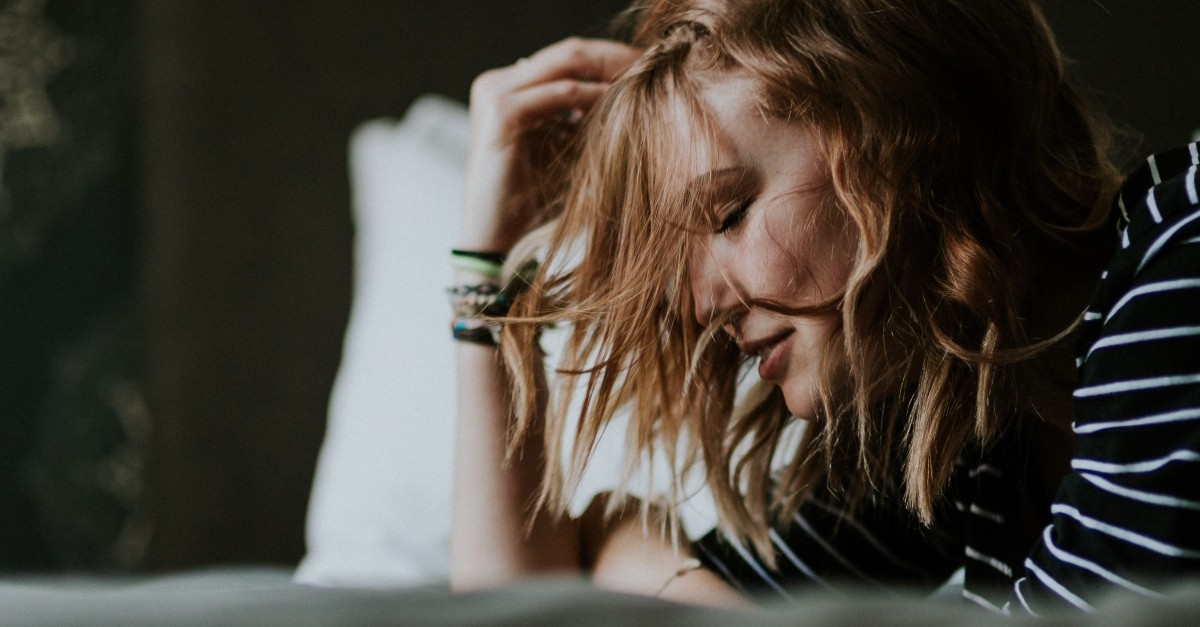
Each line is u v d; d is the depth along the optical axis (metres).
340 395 1.56
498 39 1.87
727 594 0.95
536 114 1.00
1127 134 1.13
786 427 0.97
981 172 0.74
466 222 1.01
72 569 2.14
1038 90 0.77
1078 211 0.78
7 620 0.28
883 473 0.86
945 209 0.73
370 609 0.27
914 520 0.94
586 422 0.88
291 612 0.27
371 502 1.35
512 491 0.96
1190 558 0.56
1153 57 1.59
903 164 0.72
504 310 0.98
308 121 1.91
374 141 1.79
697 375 0.87
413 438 1.39
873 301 0.73
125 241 2.10
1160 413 0.59
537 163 1.01
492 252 1.00
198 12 1.91
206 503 1.94
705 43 0.76
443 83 1.89
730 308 0.74
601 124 0.81
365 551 1.30
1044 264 0.77
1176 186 0.63
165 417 1.97
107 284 2.11
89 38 2.07
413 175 1.66
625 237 0.78
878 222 0.70
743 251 0.73
